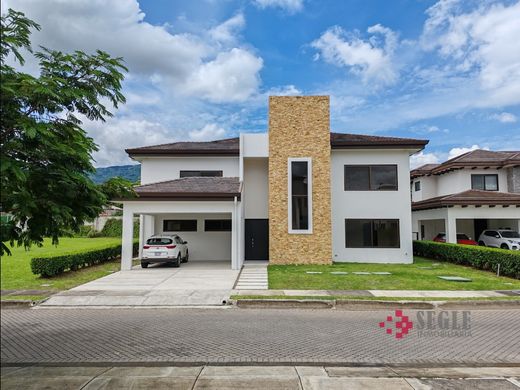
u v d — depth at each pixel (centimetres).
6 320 816
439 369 516
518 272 1290
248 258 1961
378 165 1897
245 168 2011
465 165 2478
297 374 487
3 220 426
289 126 1805
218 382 459
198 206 1602
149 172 2044
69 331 720
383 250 1852
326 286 1152
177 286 1169
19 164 368
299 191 1781
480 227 2781
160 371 499
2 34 395
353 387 445
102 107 468
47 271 1329
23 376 483
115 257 2047
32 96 388
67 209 423
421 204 2436
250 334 691
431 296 1003
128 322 788
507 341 652
